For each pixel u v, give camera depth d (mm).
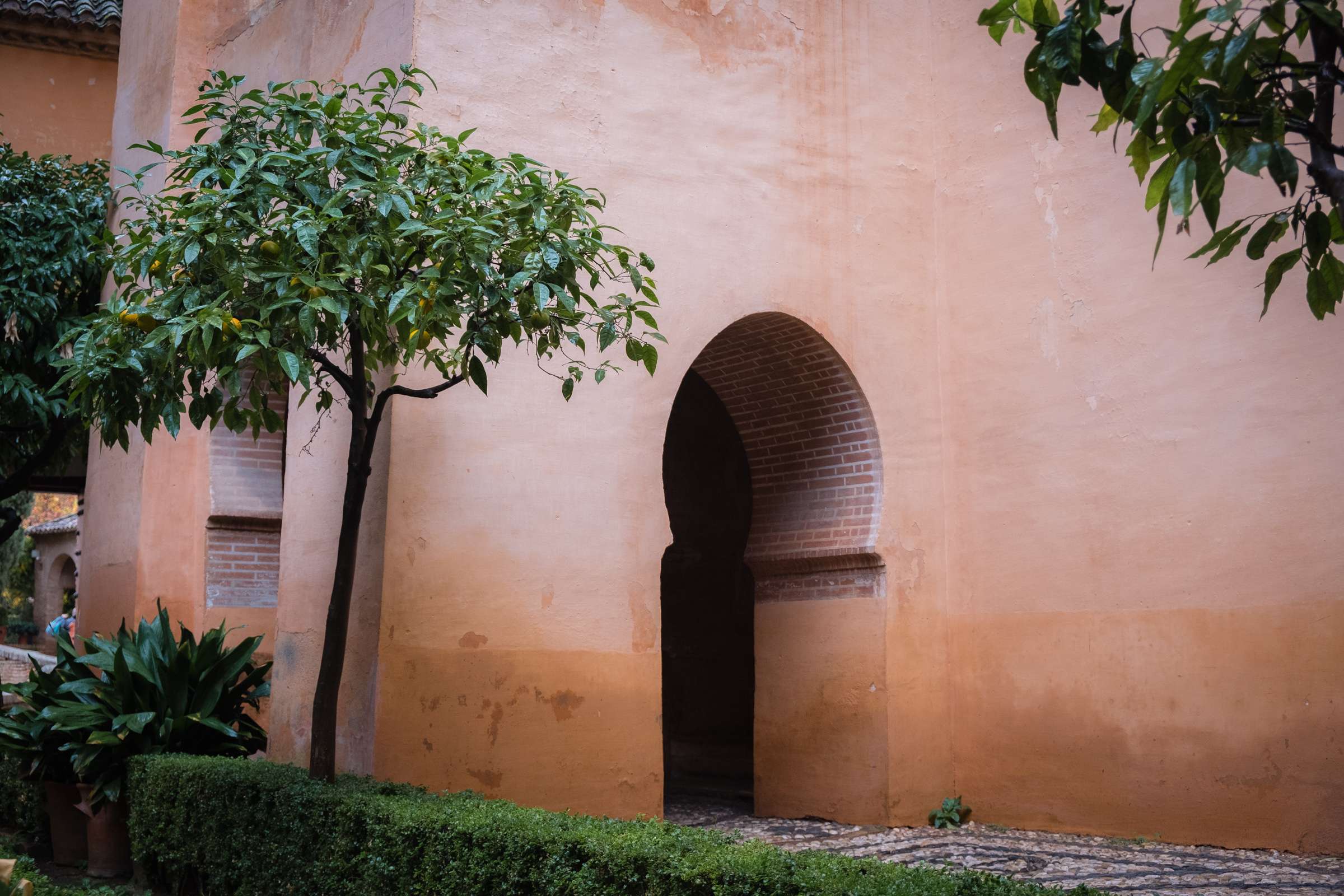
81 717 7523
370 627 7129
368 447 6062
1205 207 3361
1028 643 8742
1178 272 8148
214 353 5109
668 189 8414
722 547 13625
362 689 7121
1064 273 8789
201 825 6613
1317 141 3361
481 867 4875
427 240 5539
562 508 7746
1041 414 8836
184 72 11062
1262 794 7461
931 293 9570
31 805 8289
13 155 12203
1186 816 7801
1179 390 8086
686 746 13305
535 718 7473
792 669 9406
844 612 9117
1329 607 7258
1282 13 3152
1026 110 9117
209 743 7852
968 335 9359
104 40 14422
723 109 8758
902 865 4230
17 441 12672
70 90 14453
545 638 7574
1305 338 7504
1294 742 7344
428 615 7195
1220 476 7832
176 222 5848
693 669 13508
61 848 7926
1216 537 7820
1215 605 7781
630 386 8117
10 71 14180
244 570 10664
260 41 10008
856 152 9344
